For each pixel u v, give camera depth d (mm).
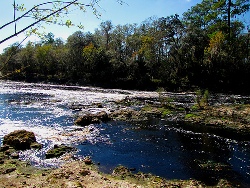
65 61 70688
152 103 30781
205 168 11227
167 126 19391
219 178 10227
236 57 52438
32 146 13500
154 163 11750
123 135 16656
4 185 8969
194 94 44969
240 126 18922
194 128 18781
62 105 28609
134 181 9758
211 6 61500
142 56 62438
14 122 19453
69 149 13328
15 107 26391
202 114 22938
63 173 9984
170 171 10859
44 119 20859
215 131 17922
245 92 47281
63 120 20719
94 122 19953
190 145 14594
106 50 69938
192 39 57562
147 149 13773
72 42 70375
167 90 52562
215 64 52500
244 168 11242
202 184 9625
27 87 51375
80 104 29453
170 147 14164
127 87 57844
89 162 11523
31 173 10273
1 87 49469
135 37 68562
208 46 57094
